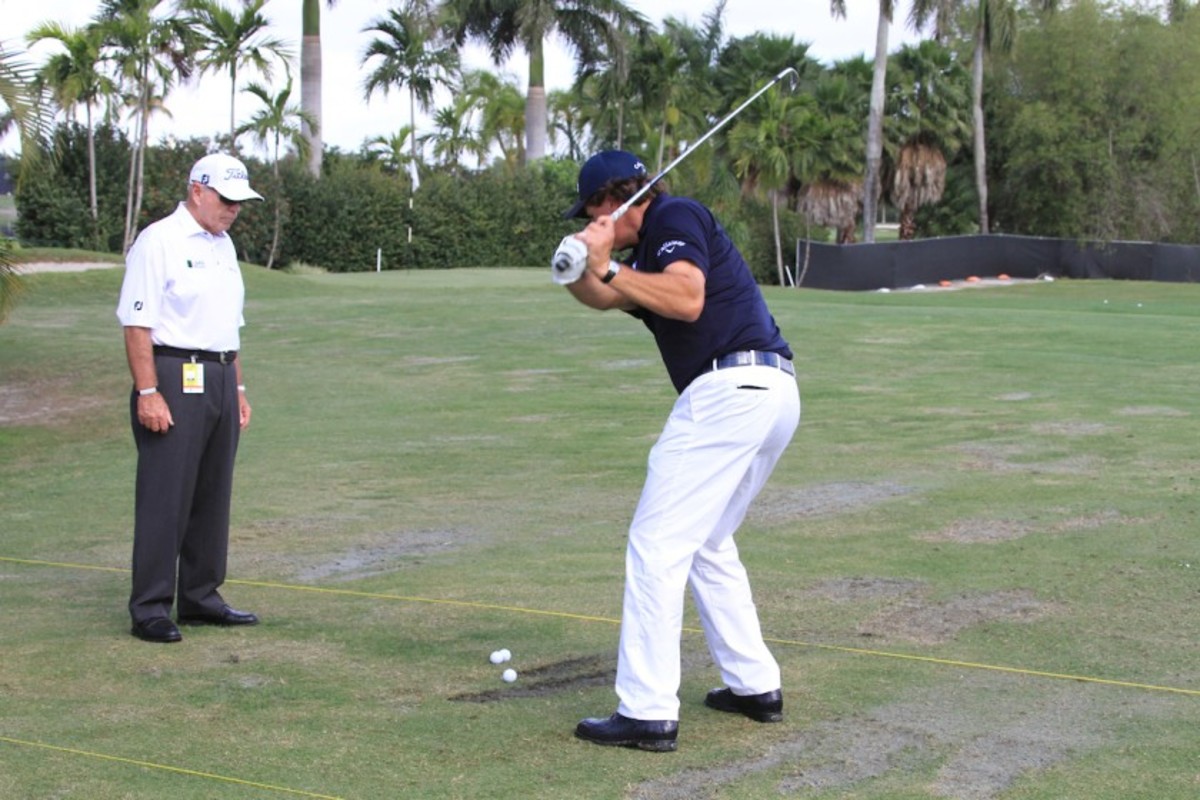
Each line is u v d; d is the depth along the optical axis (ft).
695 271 12.80
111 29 108.58
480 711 14.38
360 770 12.62
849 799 11.87
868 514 24.58
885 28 135.23
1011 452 30.66
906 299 99.04
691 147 13.80
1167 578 19.43
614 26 143.02
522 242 151.23
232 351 17.92
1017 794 11.96
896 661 15.97
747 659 13.97
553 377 47.60
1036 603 18.35
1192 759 12.75
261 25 120.16
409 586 20.25
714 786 12.21
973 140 156.46
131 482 31.65
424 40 145.59
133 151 116.37
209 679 15.56
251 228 130.00
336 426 38.27
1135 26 148.46
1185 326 61.11
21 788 12.10
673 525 13.19
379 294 85.40
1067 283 134.51
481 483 29.45
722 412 13.17
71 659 16.43
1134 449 30.42
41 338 61.31
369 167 154.10
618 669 13.34
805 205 142.82
